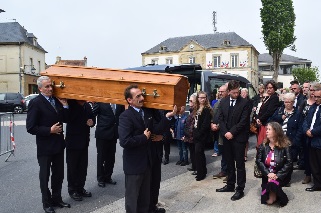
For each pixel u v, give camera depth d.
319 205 5.48
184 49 65.50
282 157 5.69
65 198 6.30
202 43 65.25
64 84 5.70
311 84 6.91
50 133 5.43
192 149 8.03
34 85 47.75
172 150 11.36
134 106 4.83
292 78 75.00
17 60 44.50
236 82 6.11
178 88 5.04
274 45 45.56
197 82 11.50
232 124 6.07
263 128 7.82
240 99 6.13
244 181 6.01
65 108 5.81
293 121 7.07
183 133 8.84
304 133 6.32
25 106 31.31
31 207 5.82
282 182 5.68
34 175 7.96
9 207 5.82
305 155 6.73
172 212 5.44
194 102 7.80
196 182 7.16
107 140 7.01
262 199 5.65
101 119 6.96
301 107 7.01
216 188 6.64
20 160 9.67
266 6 45.81
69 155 6.19
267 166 5.78
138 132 4.73
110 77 5.41
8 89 44.53
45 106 5.52
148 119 4.96
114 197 6.32
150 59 68.69
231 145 6.23
